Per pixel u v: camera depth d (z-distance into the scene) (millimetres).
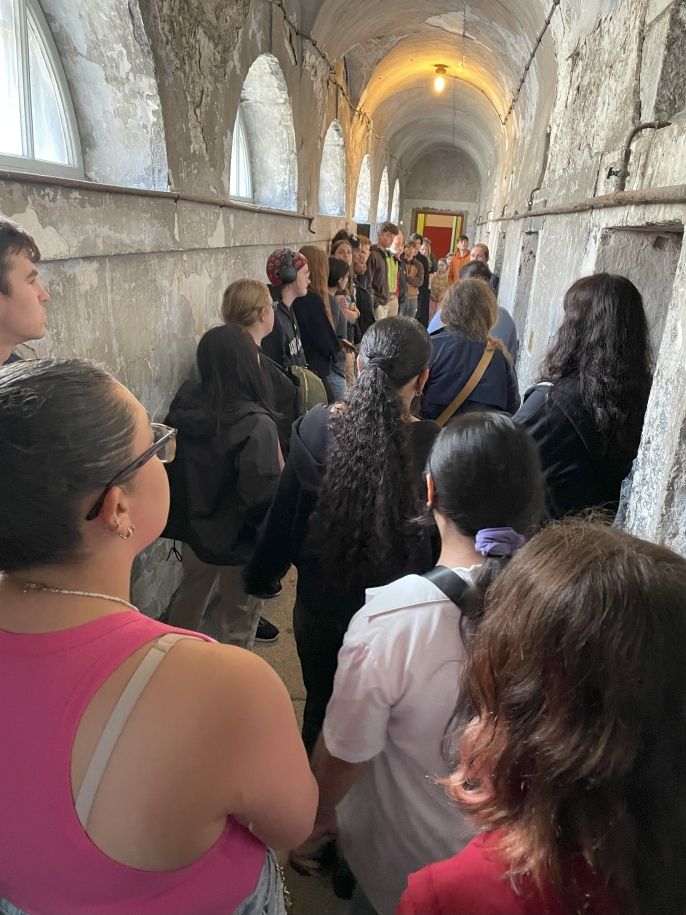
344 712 917
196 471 1955
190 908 591
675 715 483
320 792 1001
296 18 4324
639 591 499
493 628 583
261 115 4492
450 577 899
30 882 555
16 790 535
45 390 570
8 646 567
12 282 1188
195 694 550
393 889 986
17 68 1944
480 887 553
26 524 561
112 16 2080
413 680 867
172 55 2359
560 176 3799
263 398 2078
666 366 1580
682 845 486
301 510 1402
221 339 1993
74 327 1827
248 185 4758
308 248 3361
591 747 484
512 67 6770
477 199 20031
